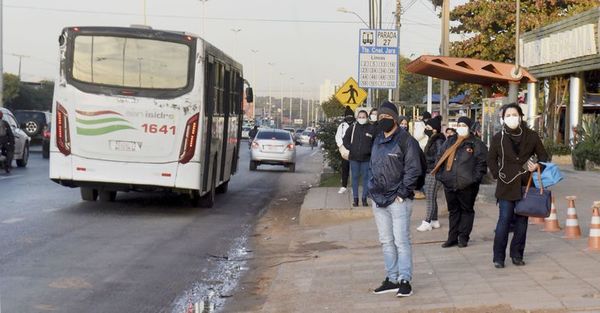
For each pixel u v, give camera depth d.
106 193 17.30
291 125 149.88
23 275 9.27
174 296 8.70
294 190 22.91
